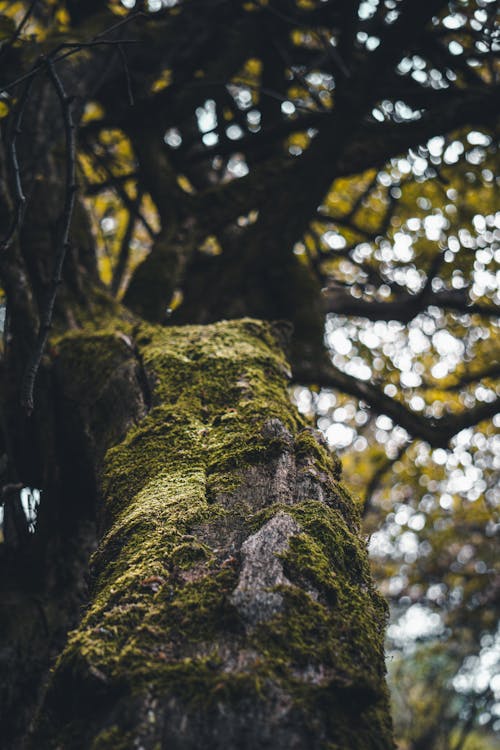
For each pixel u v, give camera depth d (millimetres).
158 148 4910
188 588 1390
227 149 5180
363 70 4207
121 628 1305
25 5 5250
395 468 8320
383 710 1227
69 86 3998
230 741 1094
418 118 4992
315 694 1167
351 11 4988
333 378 4500
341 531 1622
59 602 3111
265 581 1365
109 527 1922
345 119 4309
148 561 1496
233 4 5141
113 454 2184
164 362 2658
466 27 5199
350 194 7273
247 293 4453
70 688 1258
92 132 5008
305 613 1316
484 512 9211
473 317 6855
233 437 2037
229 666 1200
